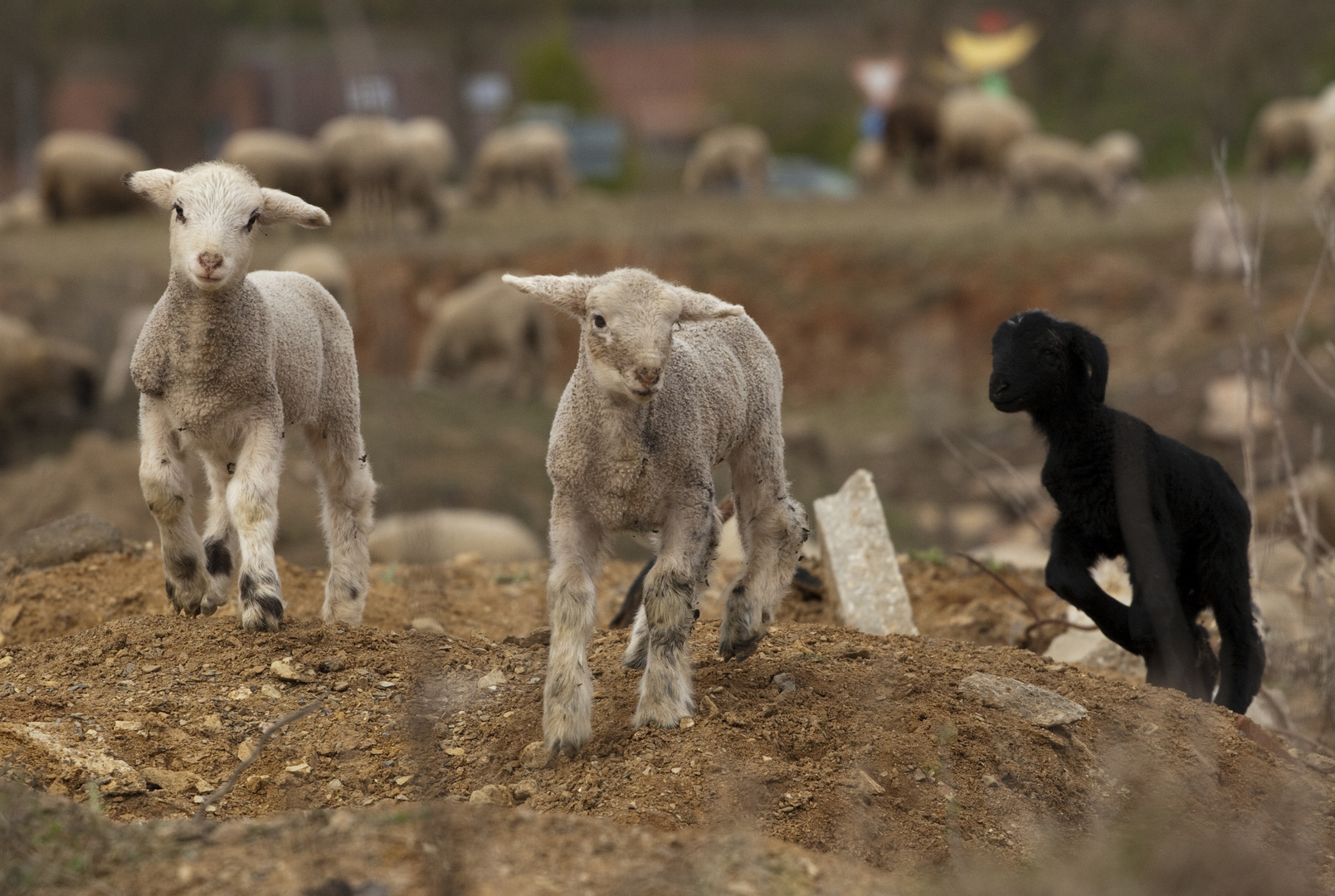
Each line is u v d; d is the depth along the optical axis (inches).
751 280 1530.5
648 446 274.5
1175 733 299.9
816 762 273.6
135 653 325.1
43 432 1075.9
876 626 388.2
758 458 311.6
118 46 2760.8
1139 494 315.0
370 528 378.3
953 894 225.6
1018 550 558.3
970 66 2439.7
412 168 1464.1
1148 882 232.4
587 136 2354.8
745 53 2733.8
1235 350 1237.1
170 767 281.0
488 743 289.6
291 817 230.8
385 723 296.8
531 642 349.4
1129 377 1332.4
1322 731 382.0
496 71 2534.5
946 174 1964.8
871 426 1315.2
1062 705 297.9
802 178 2439.7
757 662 315.3
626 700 293.9
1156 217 1615.4
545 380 1320.1
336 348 371.6
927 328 1453.0
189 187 327.3
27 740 276.7
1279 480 754.8
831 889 217.9
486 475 948.0
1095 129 2571.4
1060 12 2709.2
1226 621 345.7
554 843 222.1
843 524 413.1
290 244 1457.9
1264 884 234.7
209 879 207.9
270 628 333.4
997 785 272.2
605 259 1491.1
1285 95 2400.3
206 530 356.8
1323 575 448.1
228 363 331.9
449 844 213.8
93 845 217.3
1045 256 1513.3
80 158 1756.9
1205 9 2447.1
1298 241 1412.4
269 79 2733.8
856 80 2600.9
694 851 224.5
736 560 487.8
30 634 384.5
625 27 2588.6
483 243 1499.8
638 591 402.9
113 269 1347.2
